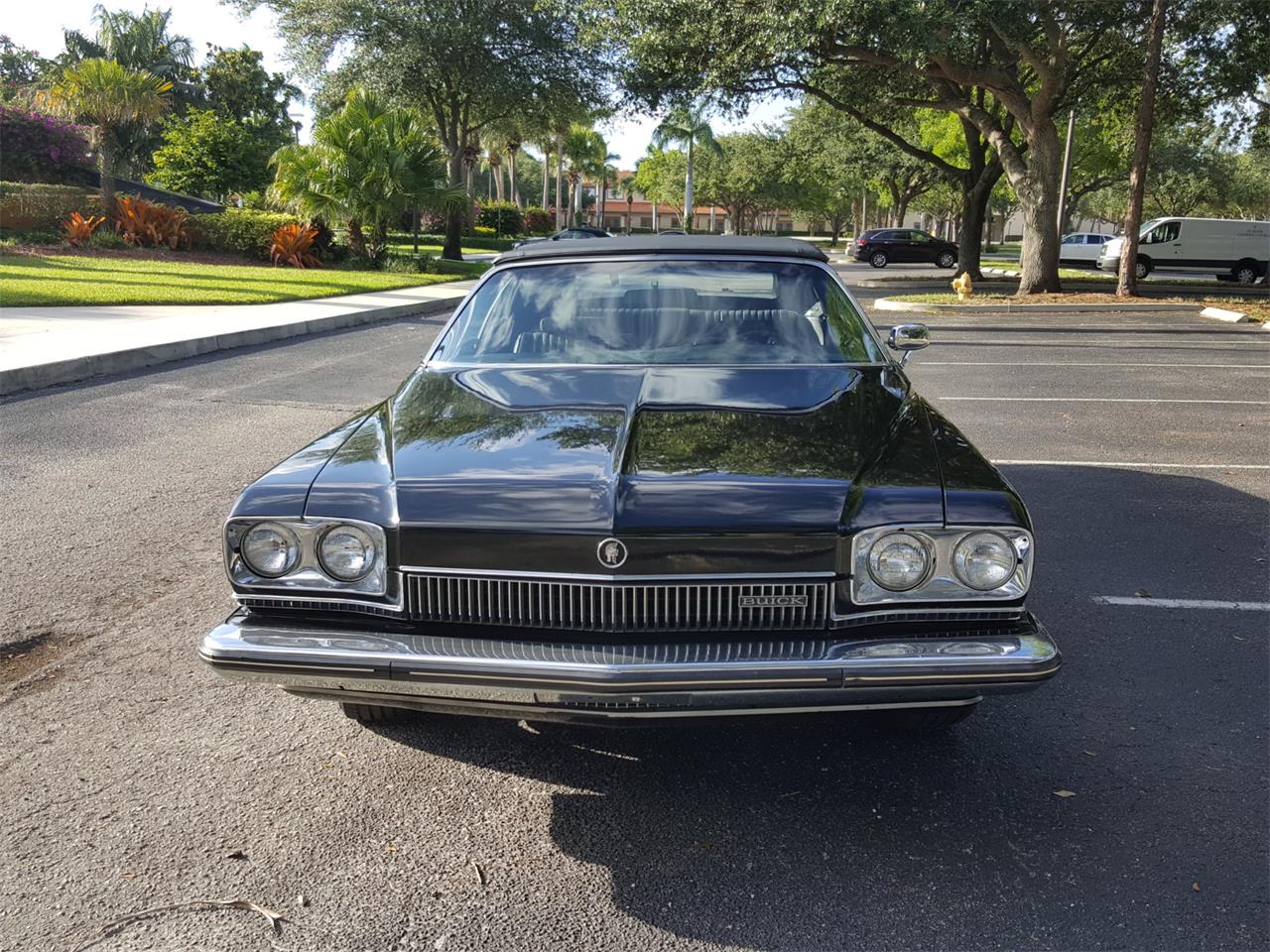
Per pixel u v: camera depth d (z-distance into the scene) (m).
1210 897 2.44
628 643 2.47
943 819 2.78
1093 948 2.26
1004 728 3.31
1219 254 30.92
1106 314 17.67
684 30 17.97
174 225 25.14
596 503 2.51
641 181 76.44
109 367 9.88
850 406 3.23
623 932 2.33
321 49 30.91
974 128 26.67
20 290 14.86
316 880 2.51
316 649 2.49
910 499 2.54
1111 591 4.52
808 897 2.45
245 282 19.38
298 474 2.73
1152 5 19.59
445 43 30.42
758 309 3.90
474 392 3.39
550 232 66.50
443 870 2.56
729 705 2.41
